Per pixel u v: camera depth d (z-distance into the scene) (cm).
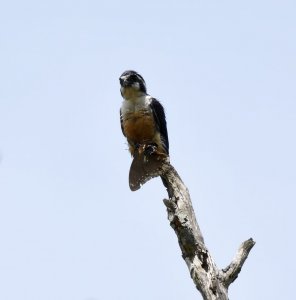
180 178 1344
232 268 1114
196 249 1142
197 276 1112
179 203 1232
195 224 1183
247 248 1136
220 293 1089
